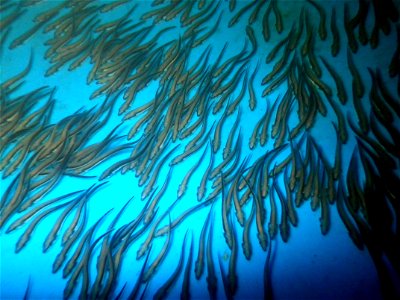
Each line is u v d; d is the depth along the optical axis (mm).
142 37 781
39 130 690
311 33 732
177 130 665
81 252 572
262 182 597
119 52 768
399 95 645
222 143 642
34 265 567
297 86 680
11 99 731
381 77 666
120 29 796
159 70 735
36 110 714
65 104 717
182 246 562
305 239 549
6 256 575
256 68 714
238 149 633
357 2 749
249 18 774
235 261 544
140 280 545
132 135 668
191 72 726
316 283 523
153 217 587
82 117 697
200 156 633
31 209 610
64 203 611
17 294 548
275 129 644
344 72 680
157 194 606
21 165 655
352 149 608
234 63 725
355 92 658
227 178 607
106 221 592
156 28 790
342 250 537
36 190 627
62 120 696
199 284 536
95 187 621
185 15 795
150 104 699
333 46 711
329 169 595
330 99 657
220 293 528
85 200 611
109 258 564
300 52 715
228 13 786
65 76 751
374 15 729
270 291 523
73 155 655
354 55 695
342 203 568
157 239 571
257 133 645
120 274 552
